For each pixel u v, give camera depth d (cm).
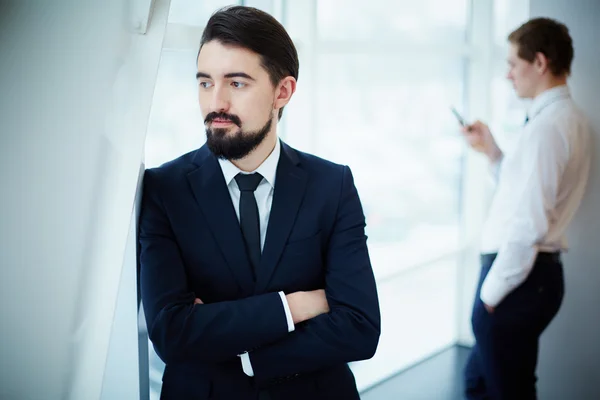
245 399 119
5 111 96
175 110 191
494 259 230
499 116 337
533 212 205
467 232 351
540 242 211
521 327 220
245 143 110
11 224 95
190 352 112
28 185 96
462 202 352
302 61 231
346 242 127
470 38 332
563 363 269
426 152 320
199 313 113
